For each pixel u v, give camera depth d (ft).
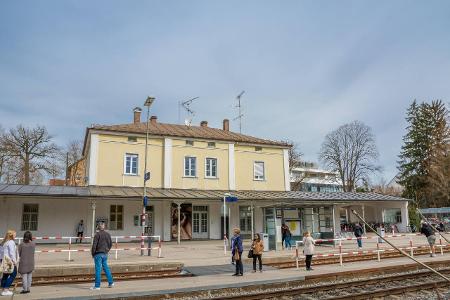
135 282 42.78
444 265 58.80
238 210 115.75
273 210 83.76
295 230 89.76
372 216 147.13
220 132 131.85
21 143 153.99
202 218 112.27
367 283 44.68
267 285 42.50
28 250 37.09
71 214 98.12
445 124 181.98
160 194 99.55
